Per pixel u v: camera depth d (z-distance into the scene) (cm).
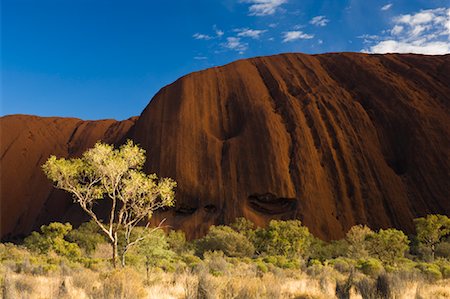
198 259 2412
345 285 868
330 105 7519
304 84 8181
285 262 2391
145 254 1839
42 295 898
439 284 1343
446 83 7631
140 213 1648
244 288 754
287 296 906
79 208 7488
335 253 3834
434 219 4022
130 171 1612
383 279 848
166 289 959
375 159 6712
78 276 1085
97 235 3762
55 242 2920
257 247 3769
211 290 722
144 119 8131
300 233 3631
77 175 1597
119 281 823
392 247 2759
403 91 7562
